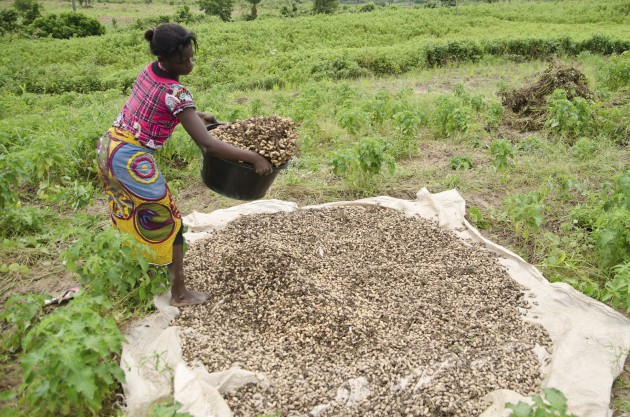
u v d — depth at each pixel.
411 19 30.17
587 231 5.30
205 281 4.24
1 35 30.95
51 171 6.27
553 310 4.02
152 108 3.37
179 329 3.75
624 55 11.65
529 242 5.20
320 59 18.55
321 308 3.87
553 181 6.23
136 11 57.12
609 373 3.37
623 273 4.06
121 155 3.40
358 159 5.94
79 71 19.98
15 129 7.39
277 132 3.96
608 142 7.30
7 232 5.16
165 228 3.64
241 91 15.12
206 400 3.06
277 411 3.16
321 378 3.34
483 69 16.22
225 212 5.42
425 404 3.20
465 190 6.16
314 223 5.22
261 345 3.66
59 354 2.72
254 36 26.02
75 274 4.58
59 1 63.28
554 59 9.17
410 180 6.45
